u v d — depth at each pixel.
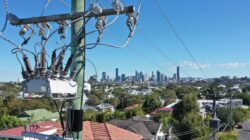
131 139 14.38
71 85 4.33
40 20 4.55
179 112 51.59
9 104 63.19
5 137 25.12
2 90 81.12
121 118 56.91
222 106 40.09
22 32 4.58
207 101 61.72
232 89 36.97
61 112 4.72
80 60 4.56
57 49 4.25
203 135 38.12
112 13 4.34
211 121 18.86
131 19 4.42
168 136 28.66
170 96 95.50
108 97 117.56
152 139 34.12
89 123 14.28
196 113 48.50
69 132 4.67
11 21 4.62
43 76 4.06
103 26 4.43
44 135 4.64
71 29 4.58
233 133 40.34
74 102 4.64
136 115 59.16
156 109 75.38
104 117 53.53
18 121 42.28
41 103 61.94
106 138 12.65
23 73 4.13
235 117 51.31
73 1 4.65
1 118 41.94
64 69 4.25
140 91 159.12
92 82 5.08
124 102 93.62
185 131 39.41
